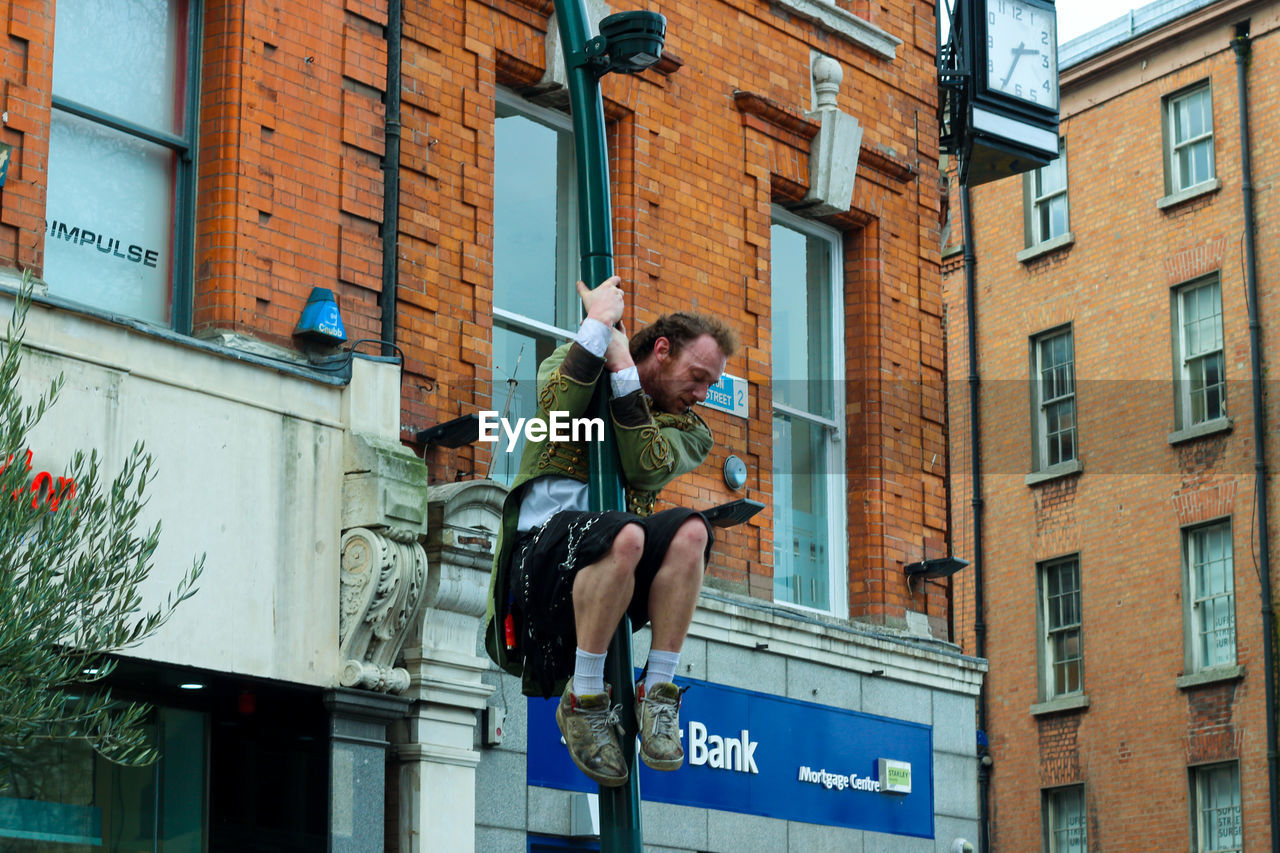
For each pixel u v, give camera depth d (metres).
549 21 15.25
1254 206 31.27
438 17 14.24
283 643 12.02
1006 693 34.00
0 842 10.84
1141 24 33.44
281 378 12.35
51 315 10.98
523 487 6.59
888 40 18.80
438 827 12.62
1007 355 35.31
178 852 11.97
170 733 12.05
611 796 6.41
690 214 16.30
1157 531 31.95
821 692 16.66
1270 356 30.61
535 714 13.92
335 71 13.26
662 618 6.36
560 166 15.80
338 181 13.13
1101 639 32.59
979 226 36.34
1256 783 29.59
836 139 17.77
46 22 11.39
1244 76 31.66
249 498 11.98
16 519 8.28
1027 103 19.70
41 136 11.25
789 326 17.89
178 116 12.62
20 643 8.10
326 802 12.02
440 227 13.95
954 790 18.11
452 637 12.95
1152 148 33.22
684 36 16.53
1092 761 32.31
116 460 11.16
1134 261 33.19
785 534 17.38
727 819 15.35
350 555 12.47
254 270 12.42
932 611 18.30
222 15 12.65
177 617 11.36
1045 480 34.00
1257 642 30.06
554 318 15.48
